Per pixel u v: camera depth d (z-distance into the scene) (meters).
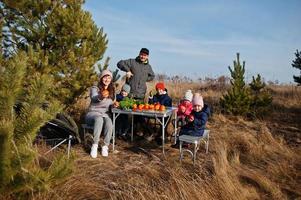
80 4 7.23
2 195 3.13
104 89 6.44
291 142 7.75
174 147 6.38
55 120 5.44
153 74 7.88
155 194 4.09
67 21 6.77
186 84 19.19
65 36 6.80
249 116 10.60
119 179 4.80
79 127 7.36
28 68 6.18
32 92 3.29
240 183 4.98
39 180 3.09
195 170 5.22
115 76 7.72
